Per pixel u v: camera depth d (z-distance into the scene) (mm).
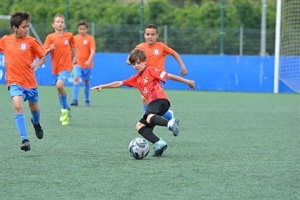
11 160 19781
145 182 16516
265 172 18141
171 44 65188
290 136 27016
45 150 21938
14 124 29969
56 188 15734
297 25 59781
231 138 26016
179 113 37406
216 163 19562
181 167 18766
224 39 64438
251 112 39000
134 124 30984
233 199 14734
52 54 32812
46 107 39938
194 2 80750
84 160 19859
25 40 21609
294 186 16219
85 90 43000
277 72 60688
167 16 73062
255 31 64125
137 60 21281
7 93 51750
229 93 58750
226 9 71438
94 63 62812
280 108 42719
